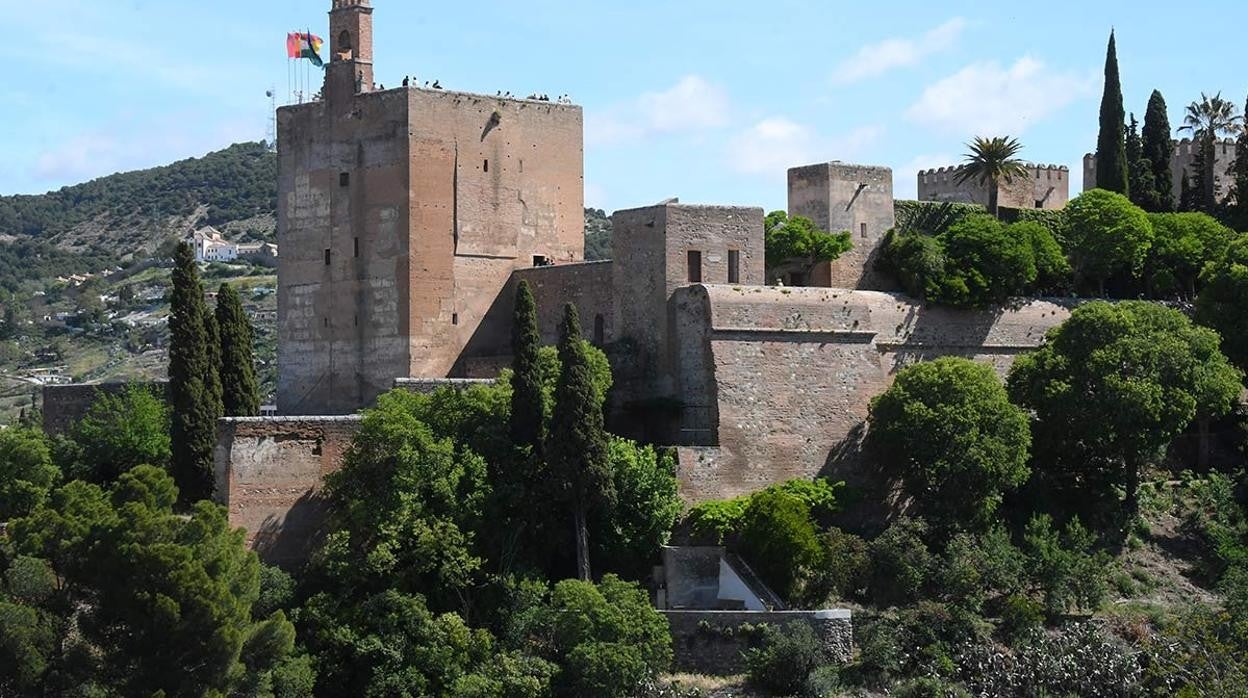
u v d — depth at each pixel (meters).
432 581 90.94
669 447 101.31
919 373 102.00
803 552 94.44
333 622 87.81
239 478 93.31
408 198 114.69
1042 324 119.69
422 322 114.81
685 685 87.50
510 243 118.69
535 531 94.12
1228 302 116.19
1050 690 88.31
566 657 85.88
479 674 85.88
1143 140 145.25
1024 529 102.75
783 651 87.31
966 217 122.75
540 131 120.56
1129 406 103.00
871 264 120.19
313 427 94.88
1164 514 108.38
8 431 107.44
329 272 117.94
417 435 93.25
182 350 101.81
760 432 104.31
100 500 84.50
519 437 95.81
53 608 79.38
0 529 96.31
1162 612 96.38
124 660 78.19
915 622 91.50
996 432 100.81
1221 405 107.31
